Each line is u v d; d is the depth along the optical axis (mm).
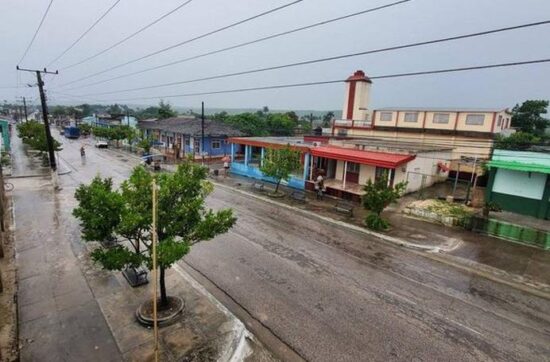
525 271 11820
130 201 7262
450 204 19688
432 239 14672
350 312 8758
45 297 8945
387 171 21000
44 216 15844
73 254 11680
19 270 10445
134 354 6918
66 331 7570
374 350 7328
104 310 8406
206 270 10906
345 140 28172
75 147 49406
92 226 6770
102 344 7180
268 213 18172
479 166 26688
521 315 9070
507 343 7809
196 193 8234
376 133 43125
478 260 12617
